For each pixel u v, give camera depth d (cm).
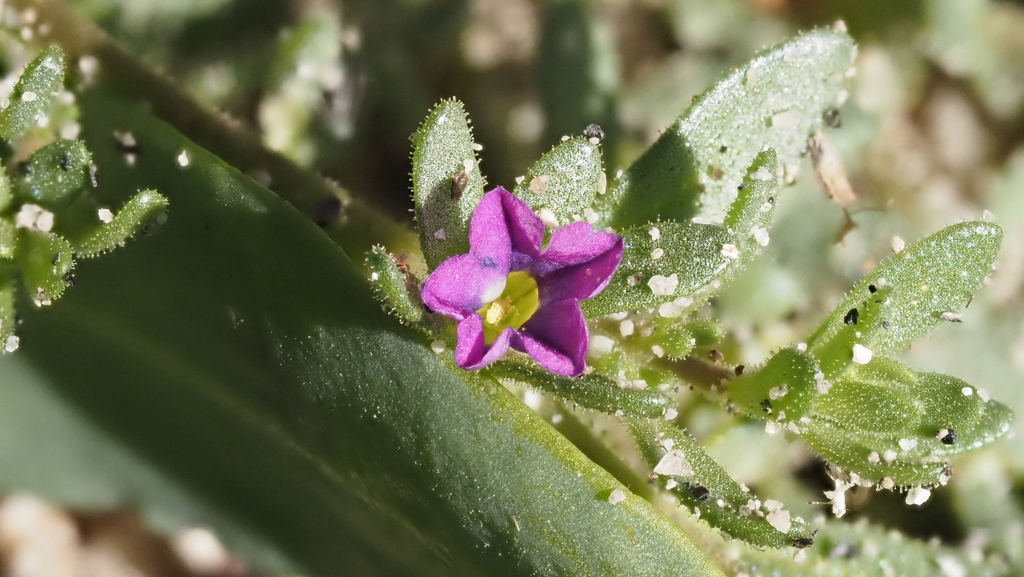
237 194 10
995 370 12
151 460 11
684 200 10
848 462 10
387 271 9
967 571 11
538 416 9
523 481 9
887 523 11
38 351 10
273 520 11
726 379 10
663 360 10
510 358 10
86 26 11
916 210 12
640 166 10
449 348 9
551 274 9
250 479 11
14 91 10
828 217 12
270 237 10
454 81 12
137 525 11
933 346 12
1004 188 12
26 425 11
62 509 11
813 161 11
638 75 12
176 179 10
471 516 10
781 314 12
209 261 10
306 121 12
